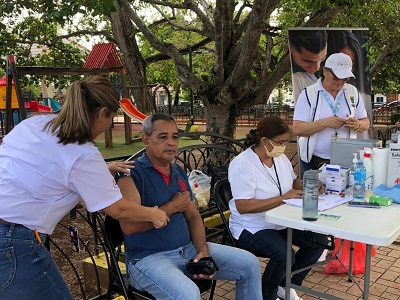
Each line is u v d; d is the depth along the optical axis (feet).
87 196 6.15
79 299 11.52
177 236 8.06
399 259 13.06
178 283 7.08
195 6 25.85
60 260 14.29
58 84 39.40
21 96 21.12
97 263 11.35
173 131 8.08
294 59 14.53
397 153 9.19
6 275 5.86
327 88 11.67
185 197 8.09
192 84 22.39
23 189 5.87
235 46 21.84
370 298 10.69
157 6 35.76
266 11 17.80
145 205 7.95
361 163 8.98
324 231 7.07
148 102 32.01
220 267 8.17
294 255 9.47
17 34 37.17
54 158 5.88
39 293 6.14
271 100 128.57
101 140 45.44
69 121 5.94
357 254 11.90
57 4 13.50
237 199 9.06
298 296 10.73
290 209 8.11
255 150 9.39
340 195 9.07
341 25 29.07
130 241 7.90
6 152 6.07
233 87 20.24
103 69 27.30
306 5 19.88
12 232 5.87
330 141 11.45
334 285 11.35
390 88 56.34
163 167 8.31
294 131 11.82
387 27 30.30
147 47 47.98
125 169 7.79
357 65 15.24
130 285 7.87
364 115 12.29
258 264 8.22
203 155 16.67
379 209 8.12
